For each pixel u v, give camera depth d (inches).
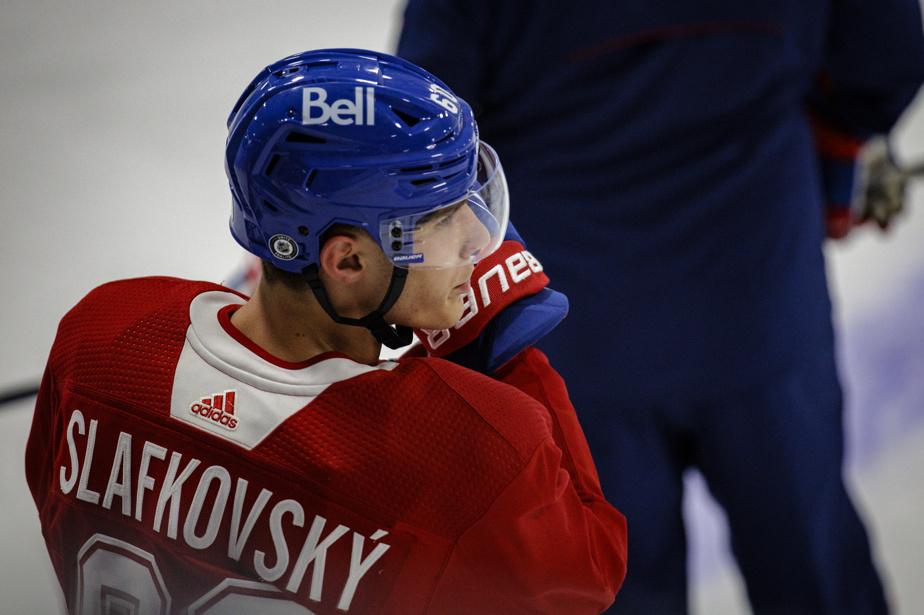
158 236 556.7
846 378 485.1
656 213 336.8
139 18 729.0
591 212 338.0
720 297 339.0
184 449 181.8
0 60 692.1
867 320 515.8
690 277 338.3
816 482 350.9
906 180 459.8
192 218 568.4
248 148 177.2
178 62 689.0
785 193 342.6
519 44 328.8
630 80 327.3
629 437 346.3
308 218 177.5
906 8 358.6
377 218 177.5
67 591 200.2
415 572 176.6
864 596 363.9
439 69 329.7
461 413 179.3
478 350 216.8
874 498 433.7
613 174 336.5
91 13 731.4
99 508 188.5
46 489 213.2
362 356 195.5
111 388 187.9
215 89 665.6
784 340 343.3
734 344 339.9
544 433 183.3
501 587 180.4
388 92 175.9
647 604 349.1
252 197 180.1
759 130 339.0
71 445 191.3
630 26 321.7
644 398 343.0
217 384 182.5
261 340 187.8
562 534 183.6
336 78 176.1
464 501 175.9
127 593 189.3
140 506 184.7
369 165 173.8
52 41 706.8
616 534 199.2
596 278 338.6
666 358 339.9
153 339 189.9
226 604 182.7
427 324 192.4
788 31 330.0
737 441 347.6
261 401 179.8
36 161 606.5
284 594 179.5
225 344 185.5
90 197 581.0
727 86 329.7
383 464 176.4
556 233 340.2
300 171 174.9
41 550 382.0
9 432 436.1
